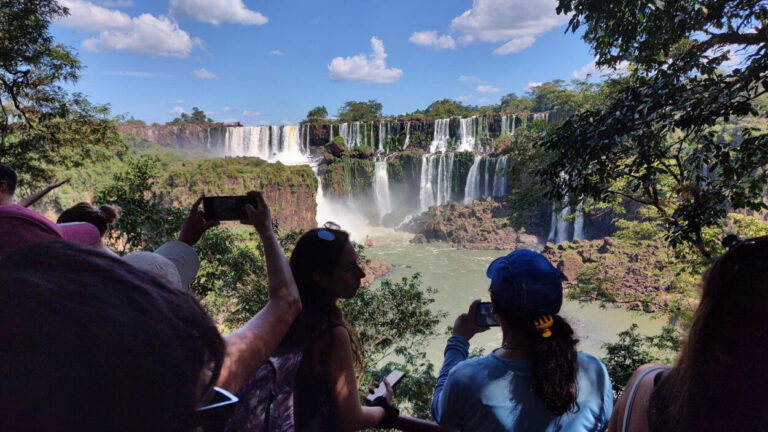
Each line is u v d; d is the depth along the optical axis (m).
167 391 0.60
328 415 2.00
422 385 14.99
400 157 110.56
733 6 8.06
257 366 1.10
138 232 13.10
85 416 0.55
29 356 0.54
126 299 0.63
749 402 0.97
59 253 0.65
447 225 92.19
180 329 0.66
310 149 123.75
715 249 15.02
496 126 110.31
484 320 2.38
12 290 0.57
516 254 2.03
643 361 15.17
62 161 20.95
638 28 8.86
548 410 1.84
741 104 7.23
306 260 2.05
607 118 8.65
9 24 16.05
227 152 126.75
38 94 18.56
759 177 7.86
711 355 1.03
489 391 1.89
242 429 1.47
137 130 124.69
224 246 16.02
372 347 15.61
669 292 20.34
